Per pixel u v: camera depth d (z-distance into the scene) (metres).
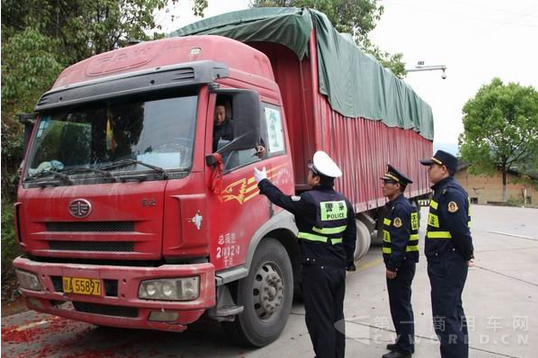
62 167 4.37
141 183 3.86
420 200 14.53
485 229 15.73
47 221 4.23
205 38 4.48
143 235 3.78
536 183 43.59
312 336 3.92
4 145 8.17
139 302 3.73
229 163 4.23
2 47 7.40
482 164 41.19
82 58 9.57
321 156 4.14
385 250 4.56
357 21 22.30
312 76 5.94
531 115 38.28
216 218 3.99
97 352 4.82
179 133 3.96
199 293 3.70
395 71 23.84
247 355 4.65
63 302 4.39
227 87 4.40
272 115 5.14
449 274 3.91
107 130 4.28
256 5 19.91
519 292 6.97
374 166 8.75
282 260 5.07
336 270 3.95
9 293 6.87
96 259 4.05
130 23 9.70
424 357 4.54
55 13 9.27
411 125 12.30
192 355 4.70
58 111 4.59
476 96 41.38
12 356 4.72
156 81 4.08
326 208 3.94
